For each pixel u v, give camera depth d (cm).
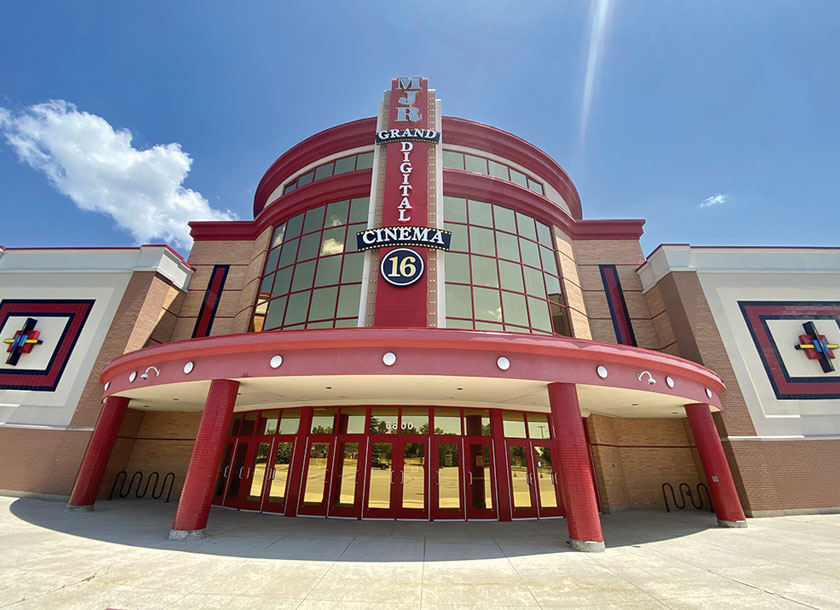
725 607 560
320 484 1286
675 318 1761
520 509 1278
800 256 1811
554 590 621
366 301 1439
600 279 2056
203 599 570
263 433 1453
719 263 1817
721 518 1173
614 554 837
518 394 1184
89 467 1284
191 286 2148
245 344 986
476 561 774
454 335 934
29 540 868
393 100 1897
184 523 904
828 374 1578
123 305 1831
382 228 1509
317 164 2089
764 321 1680
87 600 554
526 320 1641
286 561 760
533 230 1889
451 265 1598
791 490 1394
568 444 920
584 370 991
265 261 1983
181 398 1402
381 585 638
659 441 1695
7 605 530
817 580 673
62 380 1697
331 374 929
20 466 1548
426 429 1311
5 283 1905
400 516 1219
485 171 1945
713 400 1298
